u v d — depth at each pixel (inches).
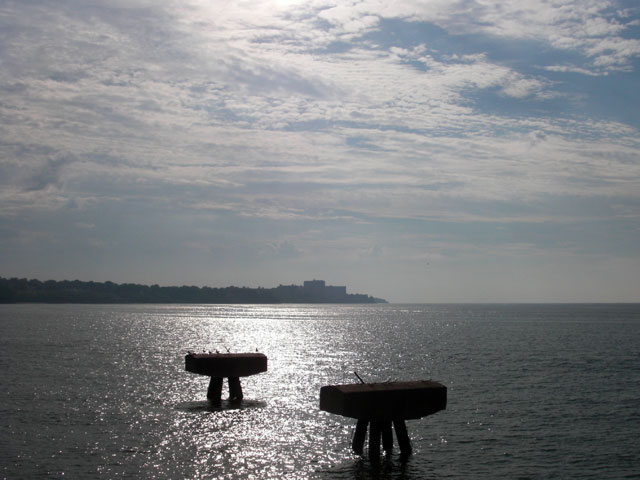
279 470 1088.8
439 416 1509.6
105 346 3491.6
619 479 1064.2
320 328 6176.2
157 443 1230.9
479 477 1069.8
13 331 4734.3
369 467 1111.6
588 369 2475.4
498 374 2320.4
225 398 1740.9
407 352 3321.9
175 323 6820.9
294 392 1866.4
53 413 1478.8
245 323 7224.4
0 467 1062.4
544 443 1272.1
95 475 1036.5
